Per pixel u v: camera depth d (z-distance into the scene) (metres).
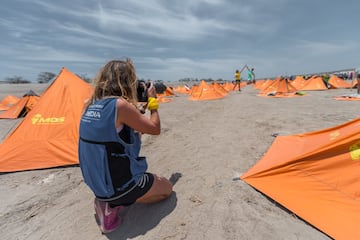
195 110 9.56
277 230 2.00
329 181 2.27
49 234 2.12
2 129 6.84
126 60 2.17
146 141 5.08
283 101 10.83
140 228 2.13
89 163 1.95
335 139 2.34
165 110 10.03
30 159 3.68
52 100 4.09
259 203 2.42
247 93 18.05
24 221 2.33
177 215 2.29
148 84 2.43
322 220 2.03
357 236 1.81
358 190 2.08
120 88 2.05
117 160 1.94
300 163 2.50
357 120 2.47
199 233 2.02
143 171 2.18
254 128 5.58
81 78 4.45
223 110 9.06
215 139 4.88
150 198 2.37
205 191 2.72
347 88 18.22
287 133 4.92
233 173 3.16
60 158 3.72
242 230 2.02
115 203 2.05
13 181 3.23
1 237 2.10
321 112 7.22
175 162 3.72
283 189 2.48
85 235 2.08
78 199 2.72
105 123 1.87
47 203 2.65
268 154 3.42
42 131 3.88
